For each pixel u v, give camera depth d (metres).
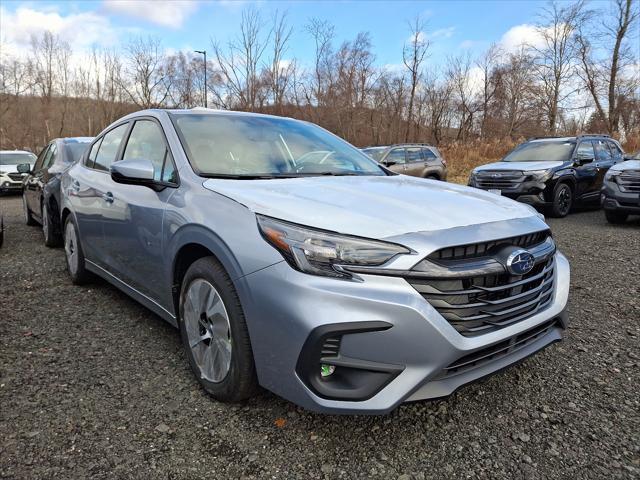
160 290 2.99
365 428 2.33
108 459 2.07
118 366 2.92
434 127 31.97
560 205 9.74
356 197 2.46
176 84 29.14
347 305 1.96
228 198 2.46
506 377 2.85
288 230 2.11
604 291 4.52
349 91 29.08
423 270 2.01
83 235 4.16
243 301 2.21
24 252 6.04
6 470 1.98
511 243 2.30
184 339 2.74
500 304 2.21
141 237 3.09
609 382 2.80
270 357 2.13
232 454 2.12
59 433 2.24
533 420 2.41
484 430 2.33
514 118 33.41
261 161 3.11
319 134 3.84
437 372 2.03
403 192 2.66
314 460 2.10
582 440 2.25
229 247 2.27
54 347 3.18
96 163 4.19
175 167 2.96
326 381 2.03
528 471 2.04
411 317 1.97
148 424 2.33
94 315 3.78
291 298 2.02
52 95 39.47
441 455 2.14
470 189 3.02
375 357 1.98
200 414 2.42
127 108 35.03
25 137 38.94
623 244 6.83
